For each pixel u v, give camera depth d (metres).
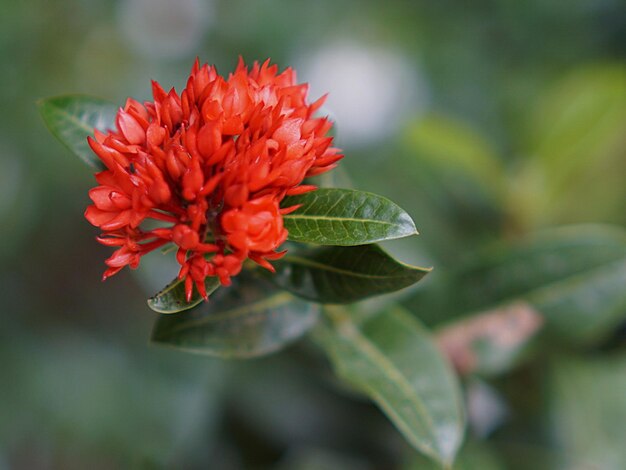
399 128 0.47
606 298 0.35
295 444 0.38
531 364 0.37
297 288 0.30
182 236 0.26
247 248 0.26
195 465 0.41
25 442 0.45
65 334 0.47
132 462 0.44
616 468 0.36
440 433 0.31
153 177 0.27
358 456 0.37
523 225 0.42
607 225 0.42
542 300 0.35
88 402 0.45
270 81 0.29
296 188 0.27
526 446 0.37
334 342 0.33
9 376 0.45
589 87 0.39
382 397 0.31
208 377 0.44
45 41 0.47
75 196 0.47
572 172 0.41
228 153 0.27
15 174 0.46
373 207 0.28
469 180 0.42
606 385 0.37
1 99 0.46
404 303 0.35
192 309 0.30
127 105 0.29
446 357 0.35
